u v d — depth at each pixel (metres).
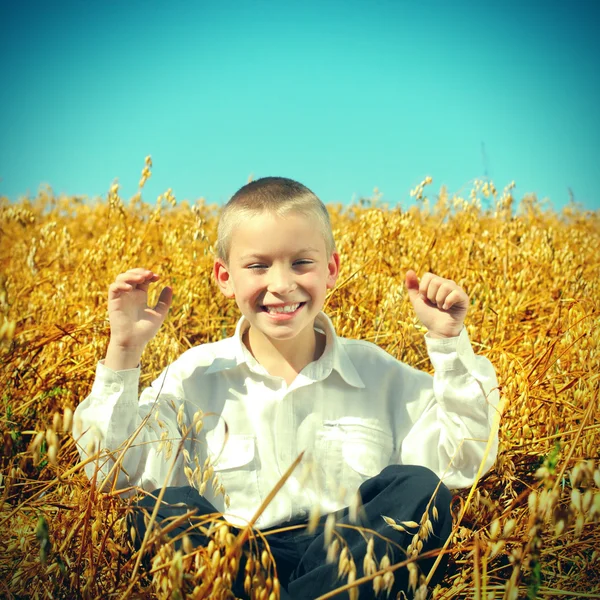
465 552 2.12
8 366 3.02
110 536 2.02
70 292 3.99
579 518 1.47
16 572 1.86
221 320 3.94
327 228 2.17
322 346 2.29
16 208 4.64
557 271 4.16
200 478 1.87
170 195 4.01
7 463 2.54
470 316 3.72
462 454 2.05
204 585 1.51
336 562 1.70
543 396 2.73
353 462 2.08
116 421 1.97
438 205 5.33
